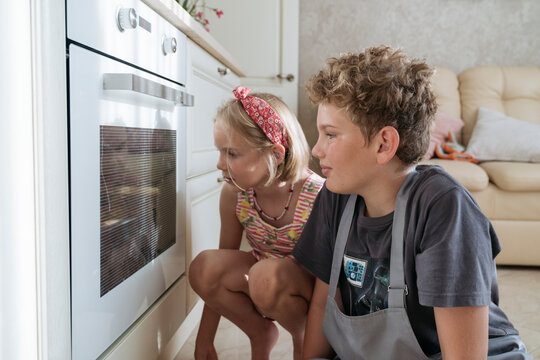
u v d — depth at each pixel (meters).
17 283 0.53
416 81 0.70
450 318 0.63
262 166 0.98
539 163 2.20
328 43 2.99
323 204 0.88
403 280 0.71
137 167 0.81
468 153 2.36
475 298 0.62
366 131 0.69
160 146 0.92
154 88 0.77
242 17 2.78
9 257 0.52
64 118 0.58
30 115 0.54
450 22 2.94
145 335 0.87
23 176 0.53
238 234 1.18
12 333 0.53
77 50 0.61
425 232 0.67
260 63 2.81
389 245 0.75
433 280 0.63
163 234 0.96
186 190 1.13
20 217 0.53
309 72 3.01
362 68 0.68
